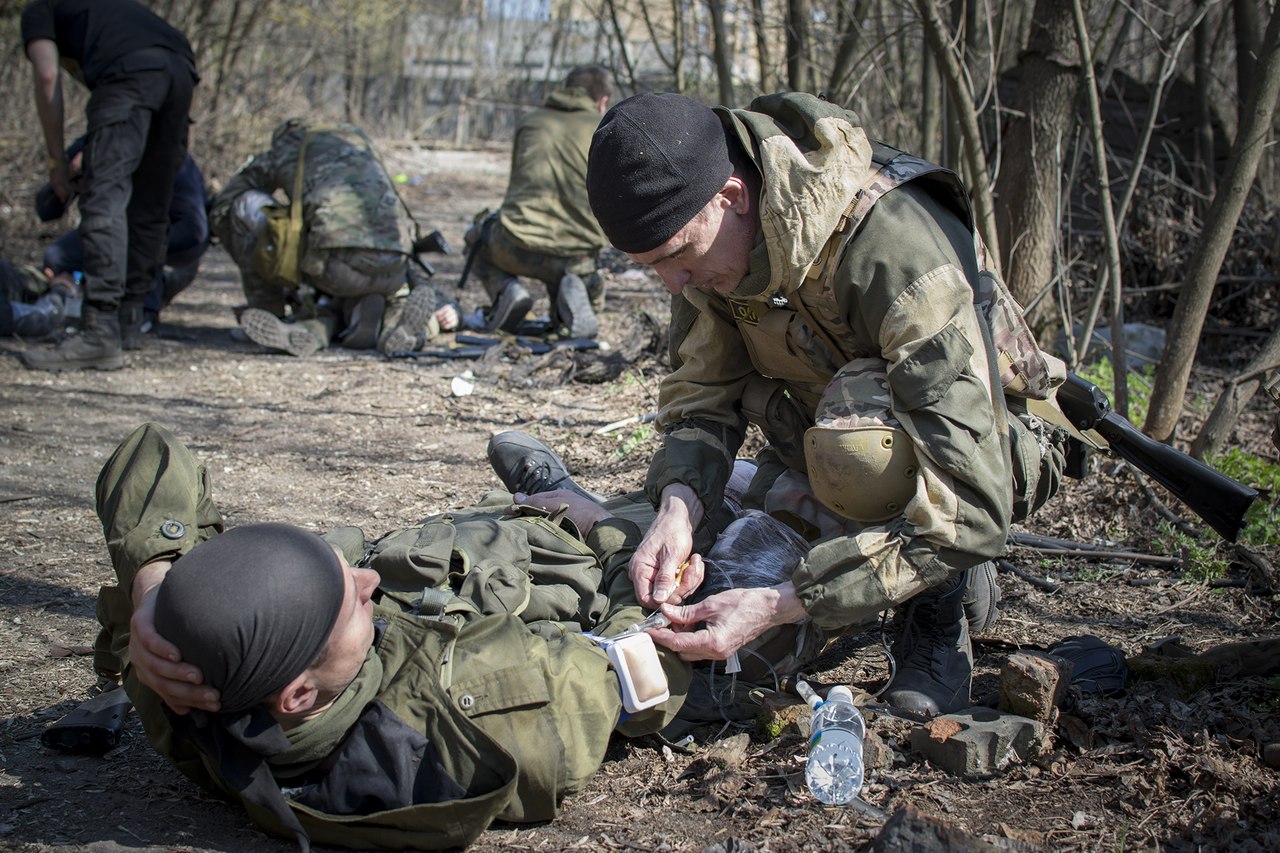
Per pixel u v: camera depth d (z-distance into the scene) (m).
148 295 6.75
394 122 20.53
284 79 14.98
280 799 1.85
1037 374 2.40
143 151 5.82
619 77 8.83
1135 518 3.67
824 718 2.18
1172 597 3.18
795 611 2.18
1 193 9.09
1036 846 1.89
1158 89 4.23
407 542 2.27
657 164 2.06
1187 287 3.96
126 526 2.11
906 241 2.11
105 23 5.64
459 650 2.02
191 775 2.08
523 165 6.39
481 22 20.72
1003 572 3.35
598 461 4.46
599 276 6.69
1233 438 4.52
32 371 5.73
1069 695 2.40
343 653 1.85
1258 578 3.24
